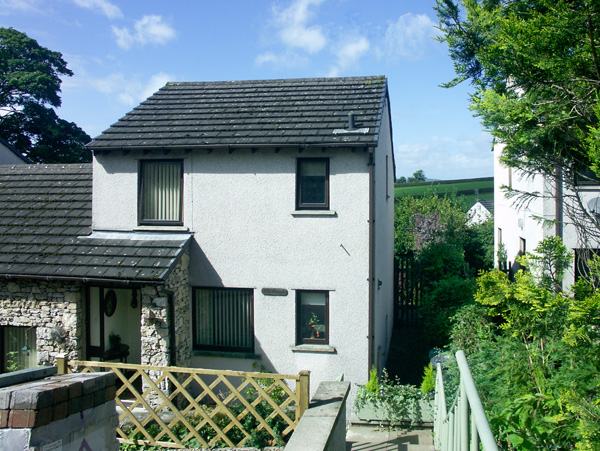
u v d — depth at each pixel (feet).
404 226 83.92
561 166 20.59
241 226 35.35
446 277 45.44
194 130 36.99
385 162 46.16
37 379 13.62
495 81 21.63
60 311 33.88
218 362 35.45
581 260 24.90
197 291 36.45
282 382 22.22
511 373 17.30
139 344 40.37
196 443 24.95
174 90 45.65
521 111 18.72
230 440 24.54
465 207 104.12
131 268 32.94
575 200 26.61
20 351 35.83
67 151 104.94
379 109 37.32
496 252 56.80
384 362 40.11
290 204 34.58
